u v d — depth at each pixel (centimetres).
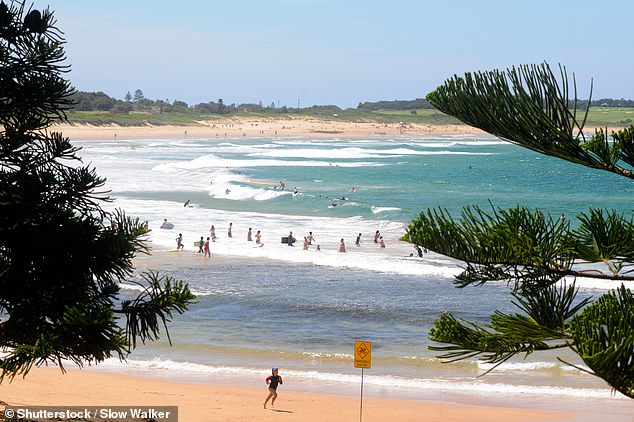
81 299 769
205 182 8725
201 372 2150
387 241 4962
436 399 1931
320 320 2800
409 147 18662
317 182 9406
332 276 3688
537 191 8850
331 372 2183
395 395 1962
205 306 3008
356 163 12762
